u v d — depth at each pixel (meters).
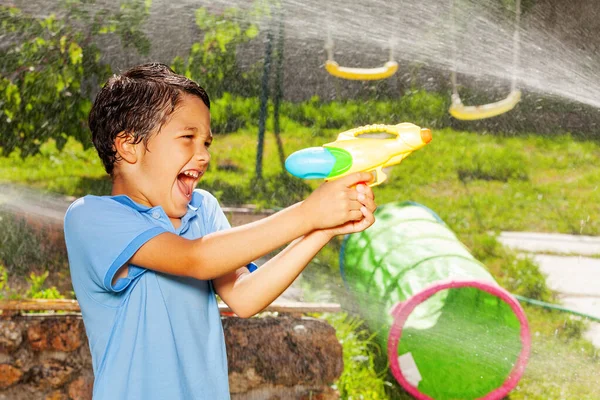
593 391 4.08
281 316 3.63
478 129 9.12
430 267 4.22
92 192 6.18
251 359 3.44
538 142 8.80
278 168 7.43
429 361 4.14
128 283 1.66
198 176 1.74
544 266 5.80
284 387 3.46
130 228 1.64
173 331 1.70
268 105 8.58
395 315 3.86
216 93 7.49
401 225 4.68
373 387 3.96
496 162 8.16
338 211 1.57
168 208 1.72
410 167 7.95
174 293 1.71
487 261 5.84
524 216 6.89
